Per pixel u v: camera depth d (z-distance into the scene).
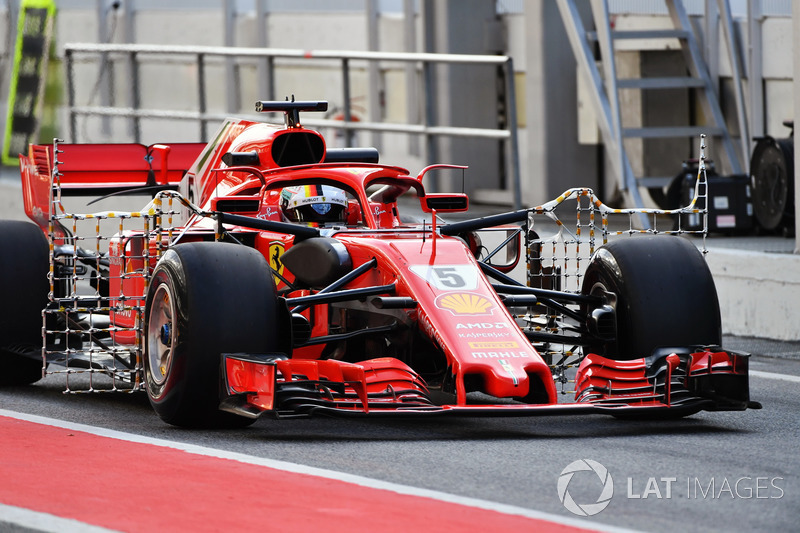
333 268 20.47
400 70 55.22
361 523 14.14
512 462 17.48
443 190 52.12
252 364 18.62
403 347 20.58
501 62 40.59
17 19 72.56
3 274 24.11
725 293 32.84
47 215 28.56
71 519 14.24
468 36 52.47
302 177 23.17
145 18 66.06
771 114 44.16
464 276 20.17
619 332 20.98
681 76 48.06
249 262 19.75
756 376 26.12
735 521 14.69
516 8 52.25
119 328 22.27
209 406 19.50
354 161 26.09
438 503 15.05
